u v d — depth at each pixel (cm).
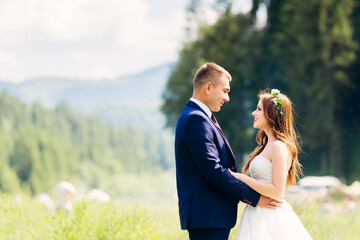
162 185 13400
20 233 578
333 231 649
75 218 553
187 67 4084
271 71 3909
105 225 555
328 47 3431
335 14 3469
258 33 4019
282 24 3819
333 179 3225
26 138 10869
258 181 422
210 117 436
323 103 3497
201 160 411
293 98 3531
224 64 3825
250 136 3747
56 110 19912
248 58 3834
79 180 12344
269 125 448
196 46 4172
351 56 3462
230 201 428
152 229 591
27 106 19150
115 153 18125
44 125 18575
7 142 10631
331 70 3472
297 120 3488
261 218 430
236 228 626
